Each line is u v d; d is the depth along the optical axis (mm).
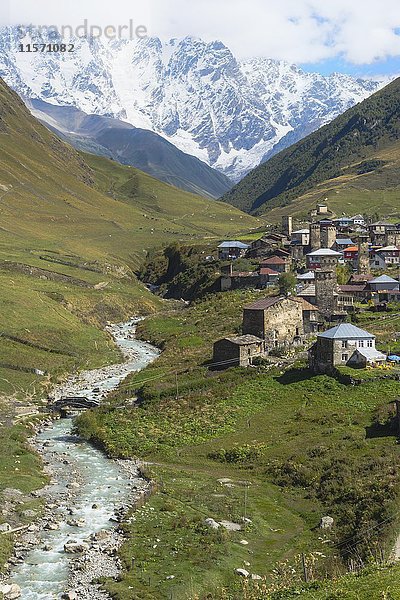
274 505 73062
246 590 52469
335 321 143500
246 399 106688
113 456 91750
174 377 121875
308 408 99375
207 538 64062
